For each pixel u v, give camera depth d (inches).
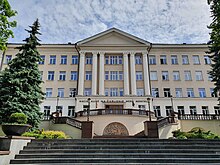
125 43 1267.2
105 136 722.2
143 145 408.5
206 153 367.9
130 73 1210.0
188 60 1293.1
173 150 377.1
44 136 542.3
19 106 636.1
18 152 358.0
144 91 1173.7
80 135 705.6
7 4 423.2
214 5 479.2
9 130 356.8
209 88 1224.8
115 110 880.9
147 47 1264.8
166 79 1251.2
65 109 1151.0
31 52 760.3
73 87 1218.6
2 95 649.0
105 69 1229.7
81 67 1208.2
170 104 1175.0
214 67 840.3
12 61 728.3
